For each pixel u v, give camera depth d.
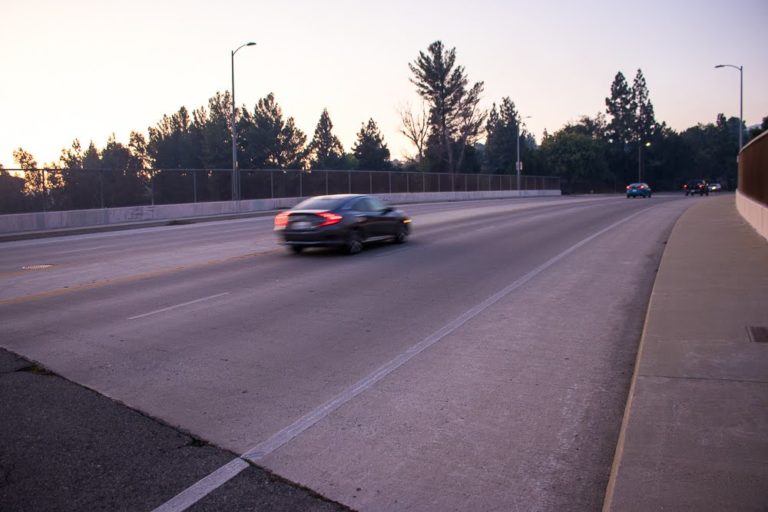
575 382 5.95
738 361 5.92
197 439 4.80
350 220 15.31
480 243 17.56
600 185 94.94
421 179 53.44
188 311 9.23
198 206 34.06
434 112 82.50
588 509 3.72
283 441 4.73
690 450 4.10
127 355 7.03
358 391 5.79
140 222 28.97
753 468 3.82
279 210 37.59
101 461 4.44
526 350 7.04
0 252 18.14
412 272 12.63
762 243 14.76
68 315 9.05
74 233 25.41
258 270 13.08
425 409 5.32
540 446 4.58
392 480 4.11
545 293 10.34
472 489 3.98
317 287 11.09
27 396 5.76
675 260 12.81
